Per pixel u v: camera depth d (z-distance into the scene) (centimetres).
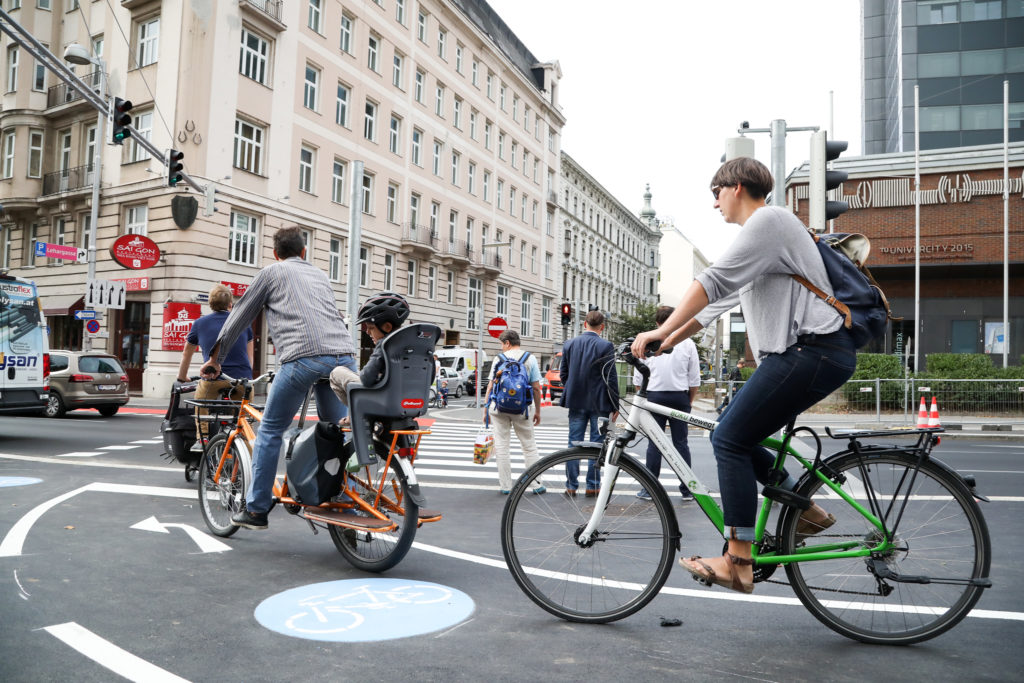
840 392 1752
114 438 1165
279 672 272
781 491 314
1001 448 1240
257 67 2548
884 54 4622
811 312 292
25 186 2702
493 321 2105
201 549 463
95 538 486
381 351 410
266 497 454
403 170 3372
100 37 2586
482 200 4181
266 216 2558
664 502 328
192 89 2302
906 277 2561
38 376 1145
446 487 768
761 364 304
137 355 2395
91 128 2622
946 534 309
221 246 2375
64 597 362
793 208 2573
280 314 443
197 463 720
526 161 4853
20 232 2789
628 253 7288
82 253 2100
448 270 3766
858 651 301
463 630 322
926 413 1647
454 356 3334
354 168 1628
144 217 2422
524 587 345
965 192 2491
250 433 486
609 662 286
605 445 339
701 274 292
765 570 322
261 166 2564
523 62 4931
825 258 299
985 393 1645
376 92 3162
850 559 315
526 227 4800
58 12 2723
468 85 4003
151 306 2319
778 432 319
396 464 413
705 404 2558
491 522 575
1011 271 2472
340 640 307
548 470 346
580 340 705
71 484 701
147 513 570
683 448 578
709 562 315
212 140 2344
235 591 377
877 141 4644
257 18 2503
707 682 266
